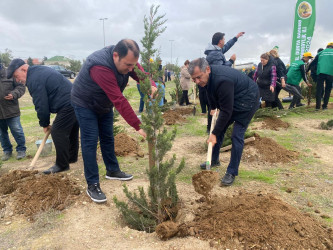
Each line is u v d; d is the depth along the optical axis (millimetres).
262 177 3826
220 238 2357
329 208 2934
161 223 2512
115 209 3135
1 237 2648
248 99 3393
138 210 3092
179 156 4902
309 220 2486
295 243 2223
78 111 3182
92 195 3279
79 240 2541
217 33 5176
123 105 2855
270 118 7145
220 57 5113
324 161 4371
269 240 2250
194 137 6219
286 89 8273
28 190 3297
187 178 3900
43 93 3736
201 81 3184
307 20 11352
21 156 5184
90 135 3229
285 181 3688
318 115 8070
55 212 3035
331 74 8297
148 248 2352
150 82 2537
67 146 4141
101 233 2643
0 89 4762
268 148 4680
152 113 2584
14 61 3631
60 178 3686
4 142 5242
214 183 2789
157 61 2613
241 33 6156
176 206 2896
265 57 7137
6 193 3475
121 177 3918
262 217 2422
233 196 3109
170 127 7215
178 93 10945
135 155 5074
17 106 5051
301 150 4934
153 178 2699
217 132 3338
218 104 3408
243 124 3551
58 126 3986
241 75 3373
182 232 2482
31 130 7672
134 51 2645
